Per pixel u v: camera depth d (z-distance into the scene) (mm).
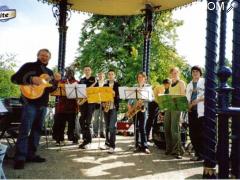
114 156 7621
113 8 12117
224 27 6953
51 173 5910
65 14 11289
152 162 7141
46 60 6711
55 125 8945
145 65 11180
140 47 24391
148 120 9953
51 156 7383
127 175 5934
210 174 5430
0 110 6578
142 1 11367
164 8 11469
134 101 8531
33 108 6449
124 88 7961
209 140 5449
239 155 4113
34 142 6805
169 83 8844
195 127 7461
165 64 25922
